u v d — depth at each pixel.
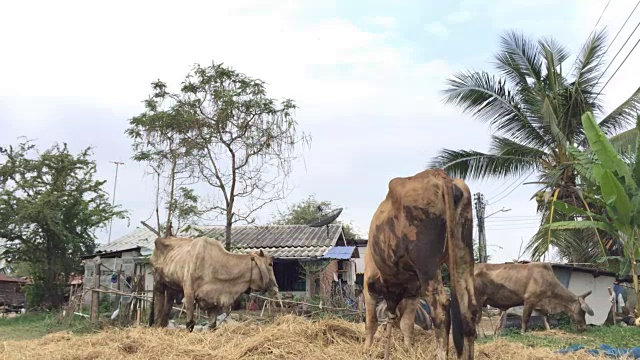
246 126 16.80
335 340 7.71
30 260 22.27
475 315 4.70
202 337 8.43
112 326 12.40
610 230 13.12
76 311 15.85
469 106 18.66
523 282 13.30
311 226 22.12
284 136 17.02
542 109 16.97
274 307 13.88
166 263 11.20
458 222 4.83
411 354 6.53
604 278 16.70
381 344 7.16
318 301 15.43
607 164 12.20
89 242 24.17
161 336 8.70
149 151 17.11
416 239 4.91
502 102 18.14
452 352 6.39
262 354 6.93
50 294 22.67
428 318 10.22
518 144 18.42
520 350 7.64
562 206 13.55
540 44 18.45
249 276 11.19
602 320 16.34
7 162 22.45
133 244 22.39
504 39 18.47
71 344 8.41
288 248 20.44
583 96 17.88
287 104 17.23
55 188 22.80
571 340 10.85
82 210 23.75
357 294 16.20
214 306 10.83
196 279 10.59
